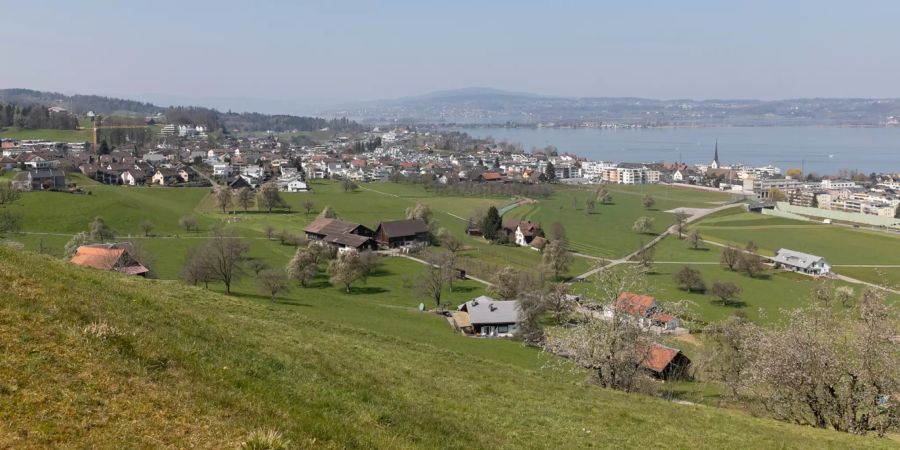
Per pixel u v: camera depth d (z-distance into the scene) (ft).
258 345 78.23
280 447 44.86
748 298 392.47
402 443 57.88
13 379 46.26
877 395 116.57
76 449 40.40
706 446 84.43
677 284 418.31
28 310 57.31
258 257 394.32
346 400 65.87
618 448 78.43
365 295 346.33
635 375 140.56
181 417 47.91
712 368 185.16
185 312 82.99
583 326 143.64
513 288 347.97
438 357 120.26
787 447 88.84
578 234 606.96
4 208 443.73
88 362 51.70
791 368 120.16
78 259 221.87
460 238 530.68
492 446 67.72
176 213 517.96
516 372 121.60
